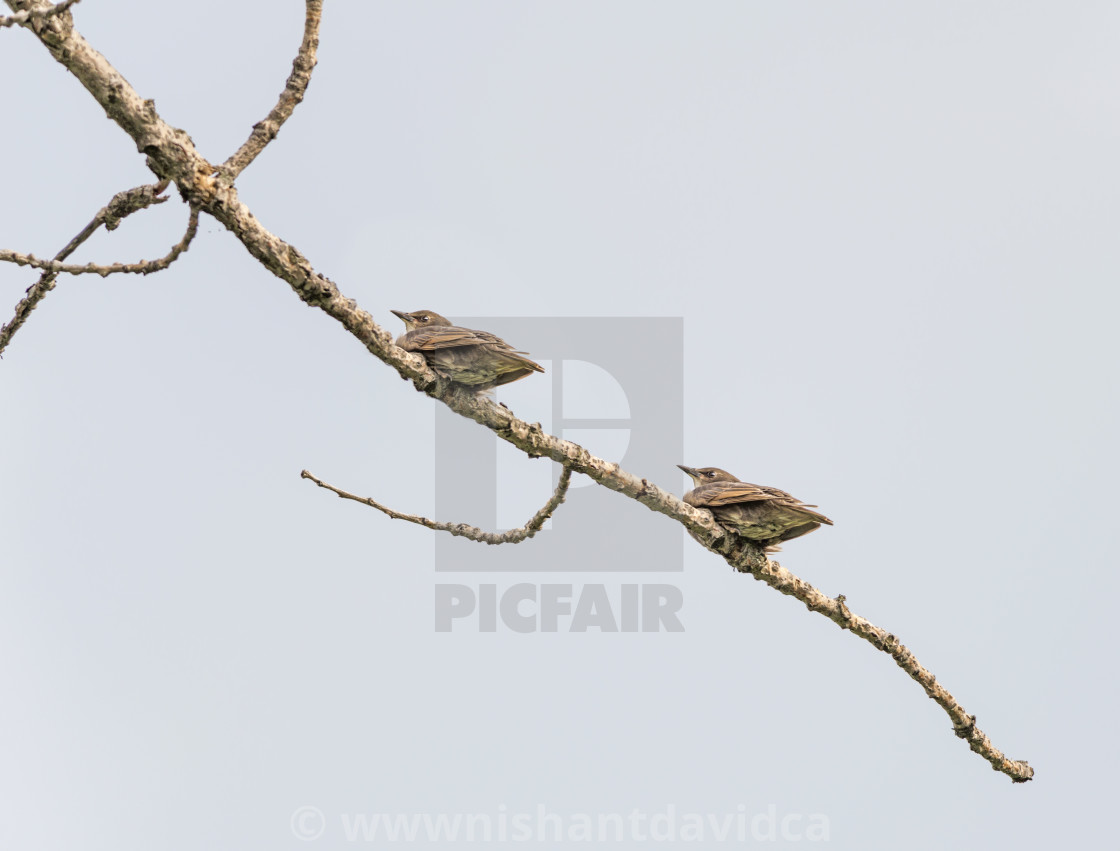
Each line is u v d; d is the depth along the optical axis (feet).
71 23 22.20
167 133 23.86
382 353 30.14
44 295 29.50
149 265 22.59
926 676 39.91
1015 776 43.21
